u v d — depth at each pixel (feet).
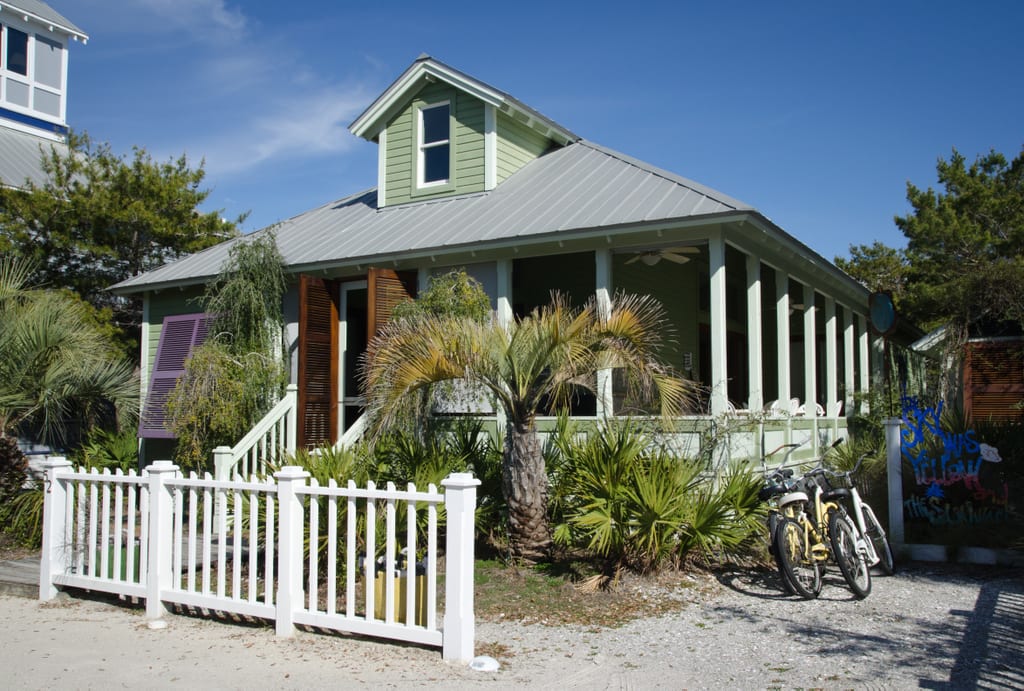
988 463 29.19
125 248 59.93
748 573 25.96
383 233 42.96
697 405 32.48
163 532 22.65
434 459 28.66
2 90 69.82
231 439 38.78
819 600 22.88
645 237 33.81
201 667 17.84
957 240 80.79
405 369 25.29
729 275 55.21
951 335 45.11
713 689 16.07
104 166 58.80
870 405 52.06
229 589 24.71
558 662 17.93
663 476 24.93
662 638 19.66
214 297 43.27
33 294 37.27
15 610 23.50
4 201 55.62
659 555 25.03
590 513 25.09
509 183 45.24
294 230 49.98
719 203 32.63
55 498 25.02
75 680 17.04
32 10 72.18
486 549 29.12
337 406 39.78
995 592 23.13
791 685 16.21
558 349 25.27
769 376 61.77
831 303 49.03
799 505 24.06
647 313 27.20
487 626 20.88
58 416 36.45
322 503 24.71
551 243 35.45
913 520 28.94
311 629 20.52
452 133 46.14
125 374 38.29
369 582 19.21
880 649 18.38
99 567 26.05
